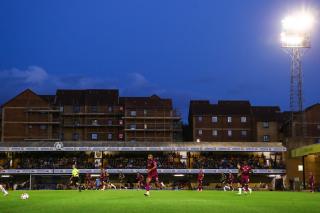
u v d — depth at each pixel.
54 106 121.88
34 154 101.88
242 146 100.31
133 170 96.31
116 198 31.28
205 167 97.38
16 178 98.56
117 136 125.00
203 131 124.62
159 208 22.05
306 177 96.75
